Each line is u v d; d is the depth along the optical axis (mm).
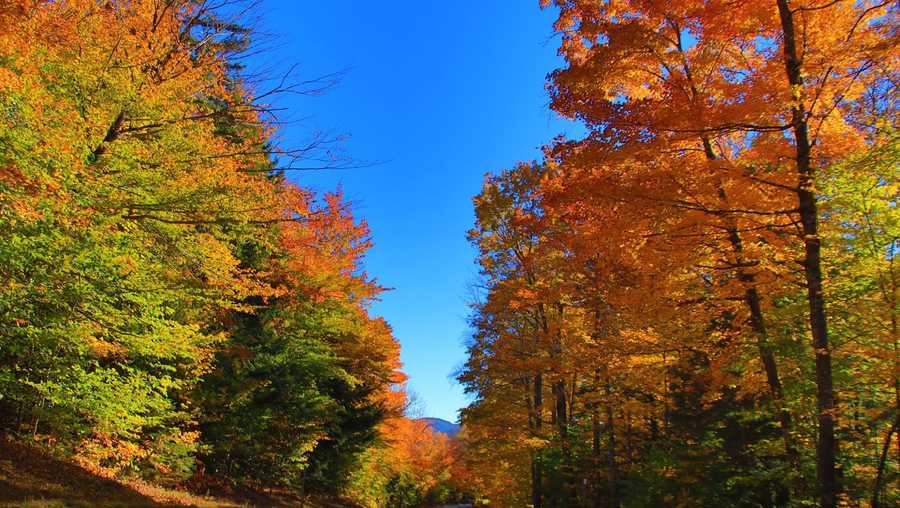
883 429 9273
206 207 9445
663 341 12281
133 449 12883
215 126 10891
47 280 8406
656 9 8703
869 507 9172
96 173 8695
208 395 17453
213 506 14242
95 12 9219
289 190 10859
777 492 10695
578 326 16375
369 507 32281
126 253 9312
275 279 19953
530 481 22125
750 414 10828
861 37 7148
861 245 9109
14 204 7129
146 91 9461
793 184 8430
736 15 8156
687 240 8844
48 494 9719
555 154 9250
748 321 10203
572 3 9586
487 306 19469
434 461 59844
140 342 10570
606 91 9562
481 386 21406
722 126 7727
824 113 8227
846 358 9461
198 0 10086
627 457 17188
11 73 7062
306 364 21750
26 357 9969
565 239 12367
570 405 18531
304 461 23781
